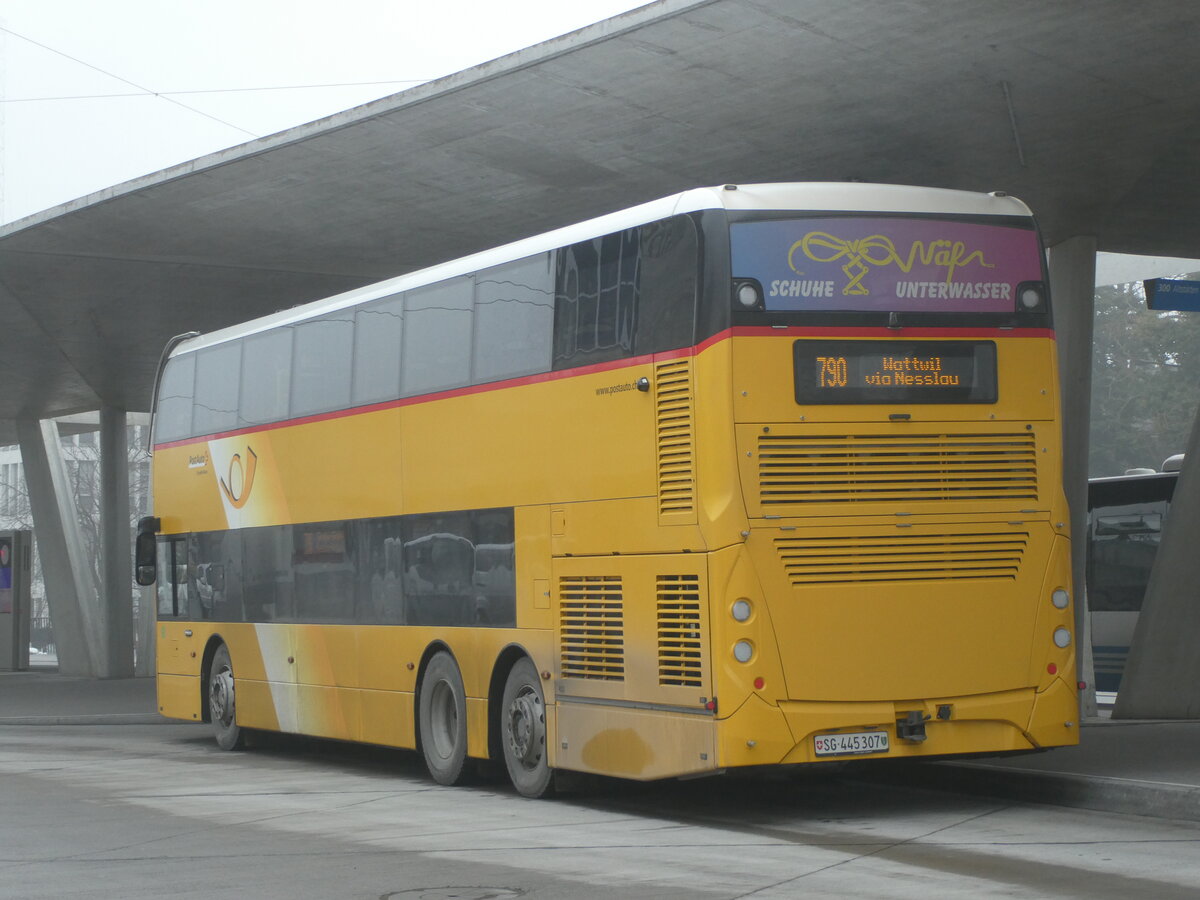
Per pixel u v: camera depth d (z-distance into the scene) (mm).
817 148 16703
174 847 10297
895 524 10617
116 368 31359
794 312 10547
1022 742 10891
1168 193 18281
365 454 15000
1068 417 19312
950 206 11039
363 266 23312
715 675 10320
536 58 15180
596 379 11594
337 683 15602
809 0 13281
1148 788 10984
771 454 10422
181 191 19969
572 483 11812
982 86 14695
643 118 16250
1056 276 19859
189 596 19266
